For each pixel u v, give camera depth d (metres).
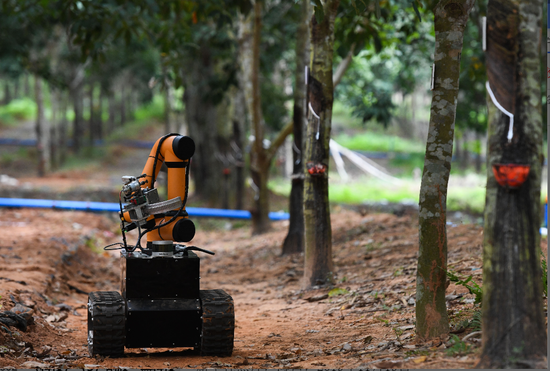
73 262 13.71
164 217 6.44
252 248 16.89
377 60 22.86
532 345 4.45
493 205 4.57
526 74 4.48
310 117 10.38
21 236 14.67
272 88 25.27
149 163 6.54
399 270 10.16
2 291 8.34
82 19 12.65
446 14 5.96
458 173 44.00
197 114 26.91
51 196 27.92
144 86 48.66
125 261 6.25
